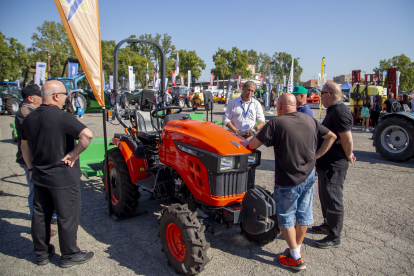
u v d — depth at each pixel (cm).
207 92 355
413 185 518
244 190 274
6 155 750
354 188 502
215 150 253
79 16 338
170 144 307
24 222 377
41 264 281
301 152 249
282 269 277
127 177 368
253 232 254
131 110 441
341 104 298
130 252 307
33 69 1809
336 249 314
